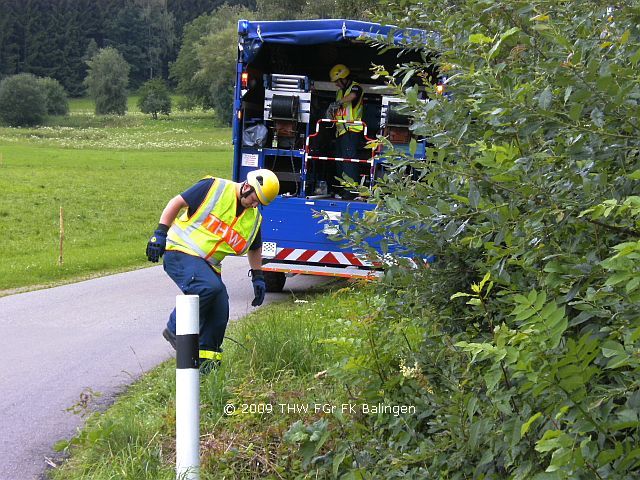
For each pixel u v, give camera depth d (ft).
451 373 13.89
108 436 17.67
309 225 39.17
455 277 14.42
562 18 12.34
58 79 562.66
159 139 362.94
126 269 61.93
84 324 35.76
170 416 18.07
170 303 42.09
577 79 10.27
